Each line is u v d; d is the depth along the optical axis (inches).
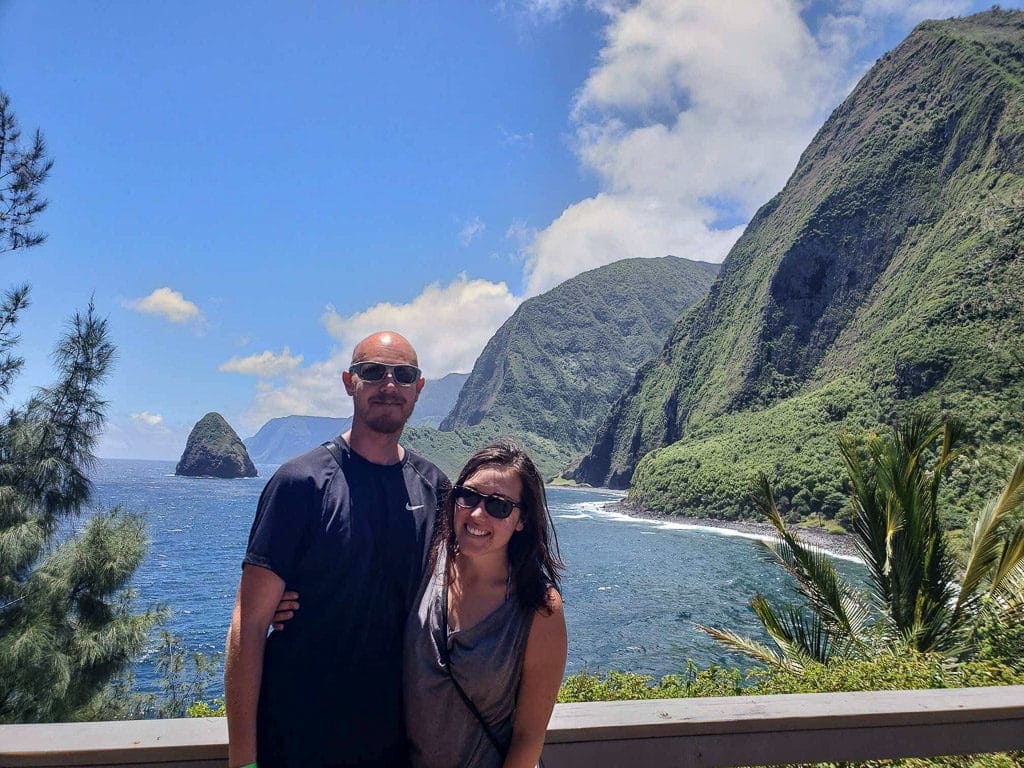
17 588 354.9
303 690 78.0
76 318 387.5
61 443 377.7
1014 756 125.5
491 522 79.6
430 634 78.9
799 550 352.5
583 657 1104.2
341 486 83.1
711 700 95.0
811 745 91.0
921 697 97.6
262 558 77.1
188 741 81.4
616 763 87.2
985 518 310.2
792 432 4210.1
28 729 83.8
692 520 4001.0
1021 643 278.2
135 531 393.7
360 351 90.0
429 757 78.5
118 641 367.9
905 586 317.7
